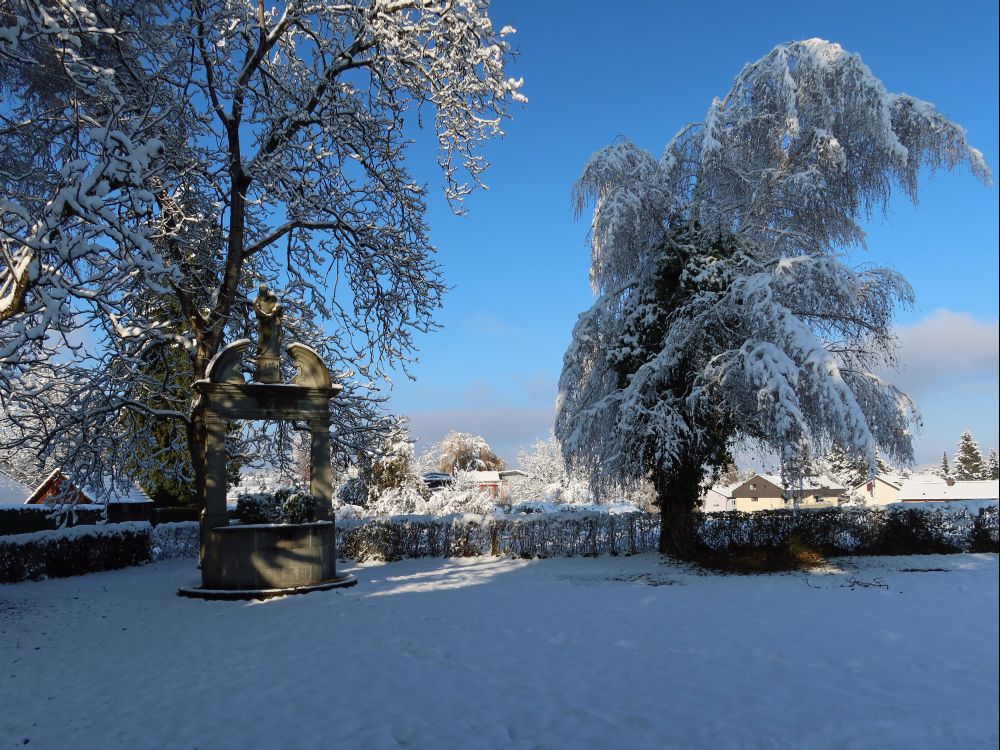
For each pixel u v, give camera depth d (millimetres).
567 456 19562
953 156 17359
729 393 15852
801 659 7211
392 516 21531
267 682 6984
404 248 18344
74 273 10164
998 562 16656
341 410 20234
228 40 16609
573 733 5180
